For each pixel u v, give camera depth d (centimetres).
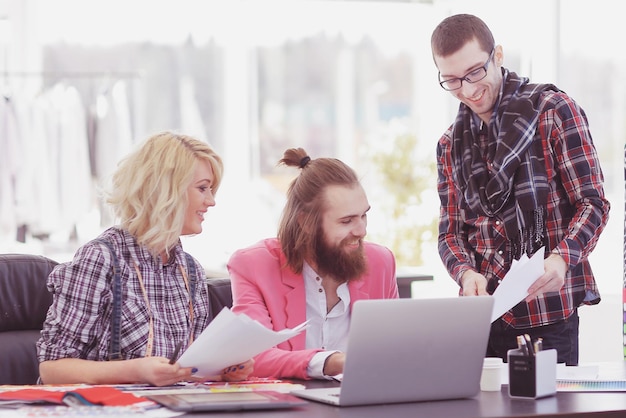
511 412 188
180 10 670
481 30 279
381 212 619
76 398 188
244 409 184
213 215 671
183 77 671
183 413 180
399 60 709
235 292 256
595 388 218
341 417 181
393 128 647
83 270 232
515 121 279
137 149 244
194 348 204
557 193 280
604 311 450
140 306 238
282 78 692
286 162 258
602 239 470
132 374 214
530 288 254
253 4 682
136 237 242
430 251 609
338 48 700
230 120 682
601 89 478
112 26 658
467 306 201
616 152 472
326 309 259
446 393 204
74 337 229
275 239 269
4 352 278
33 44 645
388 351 194
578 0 486
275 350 243
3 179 625
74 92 645
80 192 643
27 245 633
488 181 287
